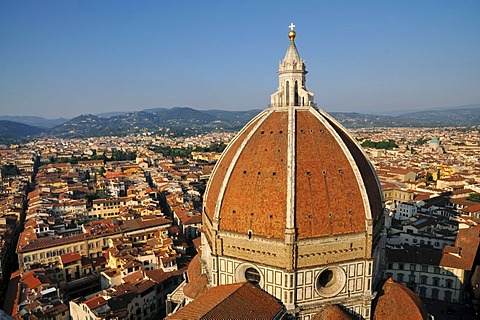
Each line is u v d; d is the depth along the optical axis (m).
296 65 95.25
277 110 95.62
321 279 83.88
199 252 123.31
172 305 109.12
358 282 84.69
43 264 180.00
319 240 80.06
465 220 196.88
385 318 86.50
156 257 171.25
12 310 137.25
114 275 164.62
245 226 84.00
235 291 78.81
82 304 127.06
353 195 84.12
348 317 78.31
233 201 86.50
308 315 82.12
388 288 91.25
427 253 155.25
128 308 132.25
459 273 146.00
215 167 103.56
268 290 82.44
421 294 152.88
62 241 193.12
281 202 80.94
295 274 79.50
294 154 83.06
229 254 87.00
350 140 99.44
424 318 86.00
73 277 173.38
